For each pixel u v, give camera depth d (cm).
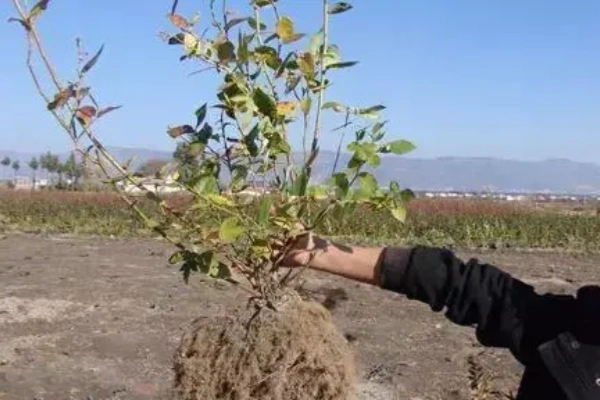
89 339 848
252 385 256
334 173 238
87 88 236
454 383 718
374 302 1124
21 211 2950
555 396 234
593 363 228
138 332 894
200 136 248
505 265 1809
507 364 791
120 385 700
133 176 244
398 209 242
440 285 249
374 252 255
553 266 1803
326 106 246
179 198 248
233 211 239
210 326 267
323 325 264
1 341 834
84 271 1433
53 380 706
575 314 238
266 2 251
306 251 253
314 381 258
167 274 1404
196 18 247
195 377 260
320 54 252
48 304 1027
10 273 1373
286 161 246
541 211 3123
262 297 261
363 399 661
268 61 250
